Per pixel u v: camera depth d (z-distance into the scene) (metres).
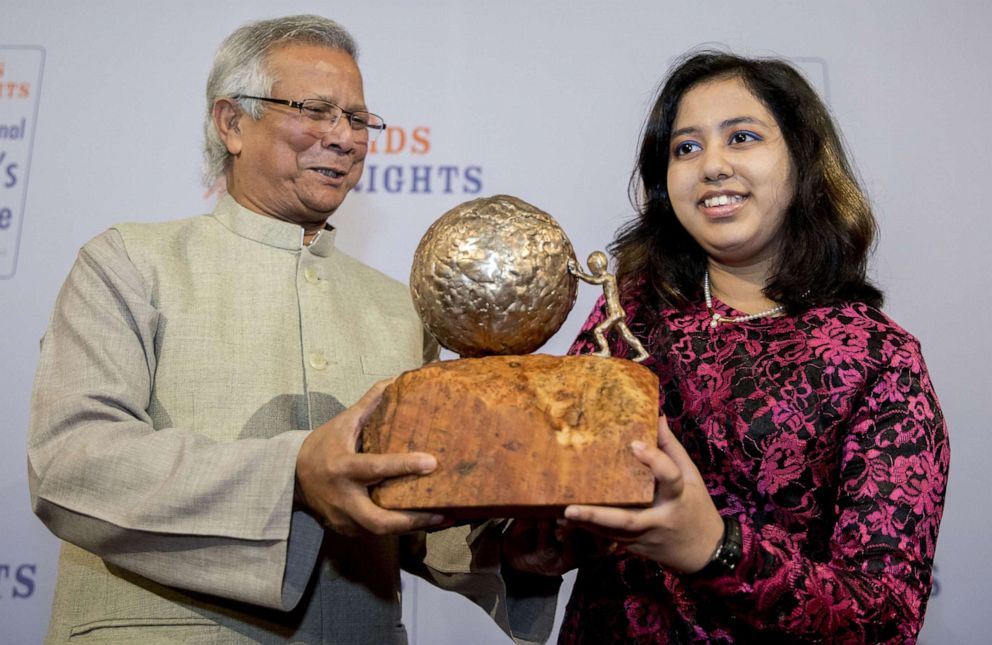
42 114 2.69
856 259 1.52
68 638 1.46
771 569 1.16
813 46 2.72
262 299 1.67
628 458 1.02
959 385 2.51
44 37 2.73
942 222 2.60
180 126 2.70
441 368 1.12
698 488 1.10
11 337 2.57
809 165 1.50
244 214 1.75
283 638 1.49
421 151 2.72
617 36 2.76
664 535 1.09
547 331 1.21
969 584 2.42
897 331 1.43
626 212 2.67
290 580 1.31
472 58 2.76
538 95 2.74
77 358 1.48
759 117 1.49
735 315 1.51
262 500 1.27
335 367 1.65
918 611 1.24
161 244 1.66
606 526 1.03
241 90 1.74
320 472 1.14
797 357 1.40
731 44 2.74
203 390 1.54
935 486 1.31
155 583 1.47
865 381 1.36
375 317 1.79
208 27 2.76
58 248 2.62
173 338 1.56
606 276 1.23
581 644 1.42
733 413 1.37
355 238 2.68
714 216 1.48
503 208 1.21
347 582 1.57
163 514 1.29
